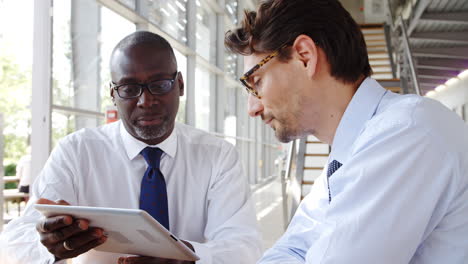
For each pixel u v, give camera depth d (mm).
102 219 1093
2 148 3209
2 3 7094
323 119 963
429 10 10211
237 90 12109
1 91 10852
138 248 1232
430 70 14852
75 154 1701
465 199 795
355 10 15547
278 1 939
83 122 4180
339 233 785
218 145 1827
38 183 1671
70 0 3898
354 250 767
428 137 780
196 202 1753
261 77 968
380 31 11797
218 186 1742
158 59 1569
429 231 824
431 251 834
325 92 942
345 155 934
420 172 773
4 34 9141
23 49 10383
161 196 1648
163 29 6188
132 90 1563
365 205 784
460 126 825
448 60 13539
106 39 4609
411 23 10766
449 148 778
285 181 5242
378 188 785
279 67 942
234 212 1701
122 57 1567
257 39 953
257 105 996
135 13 4965
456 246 809
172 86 1604
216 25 9500
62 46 3791
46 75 3428
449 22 10336
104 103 4590
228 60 10672
